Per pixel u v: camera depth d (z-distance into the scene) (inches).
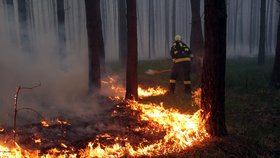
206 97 250.2
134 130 279.7
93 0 397.7
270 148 226.2
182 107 362.3
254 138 244.8
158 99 409.7
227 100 390.3
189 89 437.1
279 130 268.5
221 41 239.1
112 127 289.4
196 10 578.6
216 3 234.7
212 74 243.4
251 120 299.9
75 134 269.1
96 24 403.5
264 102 370.6
